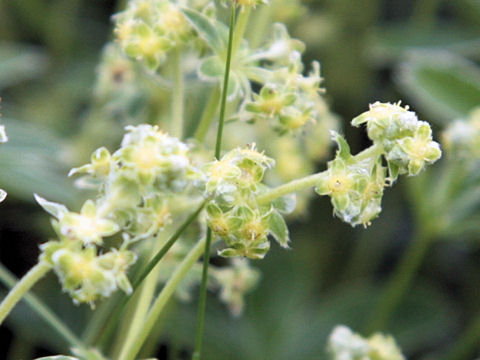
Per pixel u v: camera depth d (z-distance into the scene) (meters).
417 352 0.25
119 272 0.14
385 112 0.15
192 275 0.18
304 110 0.17
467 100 0.24
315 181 0.15
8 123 0.23
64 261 0.14
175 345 0.21
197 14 0.17
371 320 0.23
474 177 0.21
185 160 0.15
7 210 0.24
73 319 0.23
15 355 0.22
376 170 0.15
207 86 0.21
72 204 0.23
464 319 0.25
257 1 0.16
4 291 0.23
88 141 0.24
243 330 0.24
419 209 0.22
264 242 0.15
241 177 0.15
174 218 0.17
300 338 0.24
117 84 0.21
